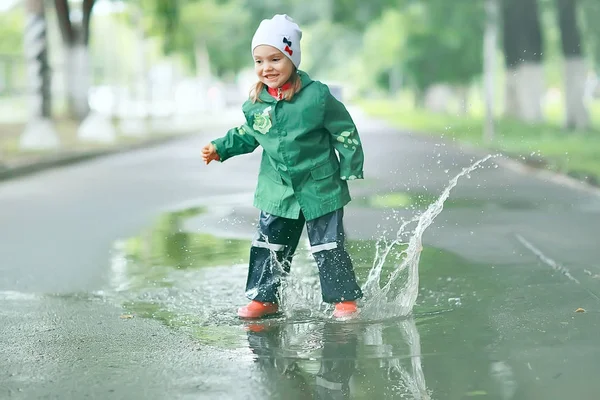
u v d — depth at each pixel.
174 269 8.38
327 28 129.12
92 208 13.70
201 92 68.44
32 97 26.36
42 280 8.02
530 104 39.59
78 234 10.91
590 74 61.47
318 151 5.96
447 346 5.39
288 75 5.89
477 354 5.20
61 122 35.31
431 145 29.92
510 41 40.56
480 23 53.50
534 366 4.93
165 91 61.03
